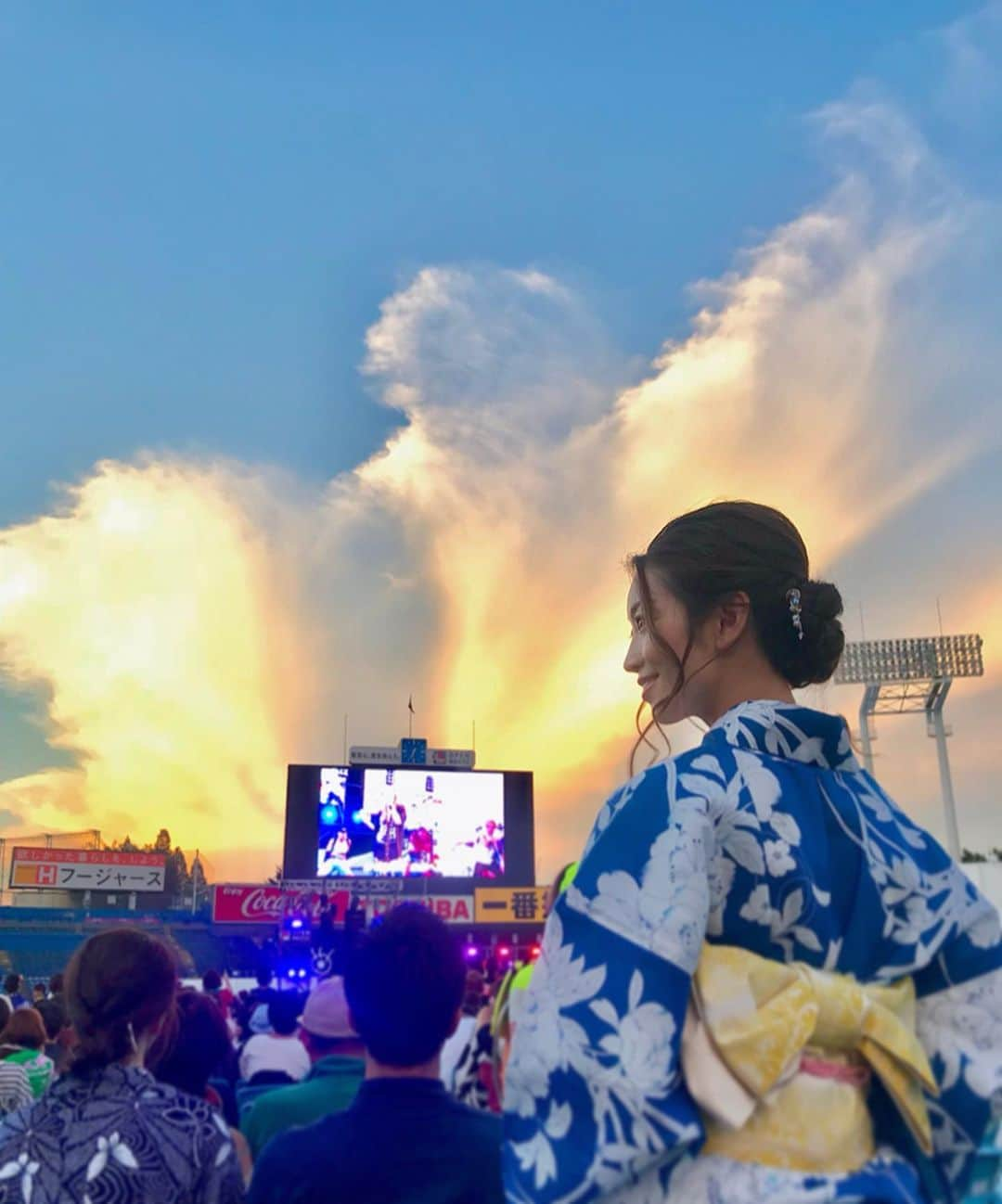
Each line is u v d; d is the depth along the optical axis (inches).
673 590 57.4
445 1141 90.6
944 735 1450.5
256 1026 263.9
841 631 57.7
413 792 1304.1
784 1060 41.5
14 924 1646.2
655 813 46.7
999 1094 45.6
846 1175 41.6
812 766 51.7
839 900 47.8
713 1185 40.6
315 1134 92.5
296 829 1261.1
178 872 1947.6
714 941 46.3
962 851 1378.0
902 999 46.5
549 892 64.5
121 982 101.9
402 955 93.4
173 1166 96.4
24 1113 98.8
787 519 59.8
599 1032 41.2
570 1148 39.9
